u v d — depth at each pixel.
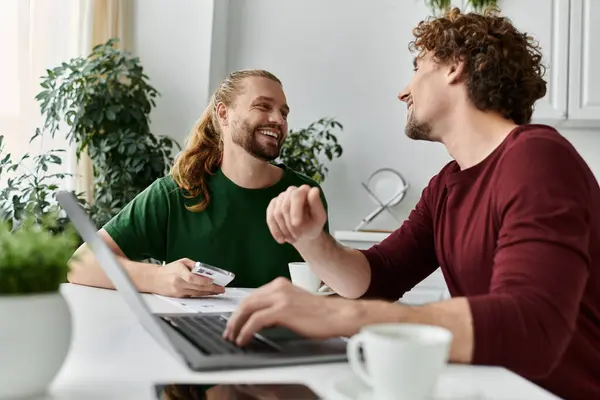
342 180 3.21
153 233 1.71
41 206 2.38
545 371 0.73
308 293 0.76
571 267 0.76
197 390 0.61
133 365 0.70
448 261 1.10
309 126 3.15
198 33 3.02
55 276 0.57
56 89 2.67
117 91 2.65
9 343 0.53
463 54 1.10
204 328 0.87
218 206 1.74
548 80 2.87
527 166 0.88
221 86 1.84
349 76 3.23
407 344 0.55
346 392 0.59
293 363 0.71
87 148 2.73
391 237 1.32
